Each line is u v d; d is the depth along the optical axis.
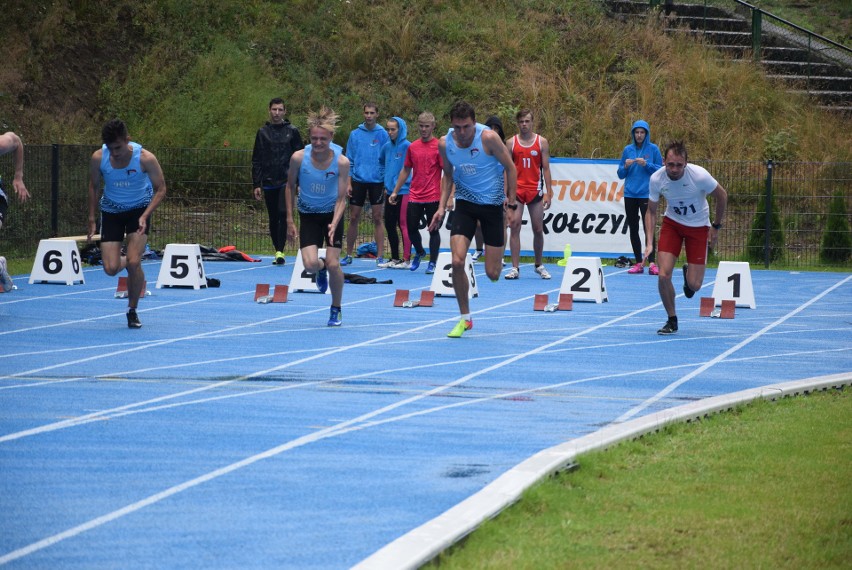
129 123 60.59
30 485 13.25
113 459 14.57
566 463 14.09
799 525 11.98
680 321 30.61
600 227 47.19
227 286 37.31
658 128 62.78
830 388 20.83
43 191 48.19
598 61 68.12
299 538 11.30
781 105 65.19
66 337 25.84
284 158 41.97
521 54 68.81
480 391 19.97
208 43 66.81
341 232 27.86
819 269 47.47
